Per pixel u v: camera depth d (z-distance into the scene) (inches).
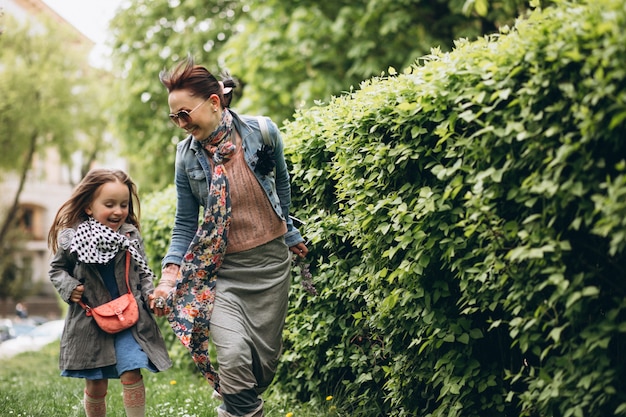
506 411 141.9
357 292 169.6
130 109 778.8
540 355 122.6
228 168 146.8
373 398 177.6
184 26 764.6
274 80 543.2
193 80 143.5
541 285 116.4
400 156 149.6
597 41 105.4
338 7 554.3
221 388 143.3
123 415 201.9
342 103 176.2
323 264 185.3
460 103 131.3
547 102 116.1
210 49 741.9
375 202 156.9
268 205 147.9
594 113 108.7
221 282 147.0
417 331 153.3
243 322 145.8
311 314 193.9
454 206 137.7
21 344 590.6
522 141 122.1
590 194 111.3
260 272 147.6
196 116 142.9
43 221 1891.0
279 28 558.9
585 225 117.0
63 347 159.9
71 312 160.7
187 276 144.6
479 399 144.3
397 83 154.8
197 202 155.3
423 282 147.3
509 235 122.0
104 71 875.4
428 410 161.6
